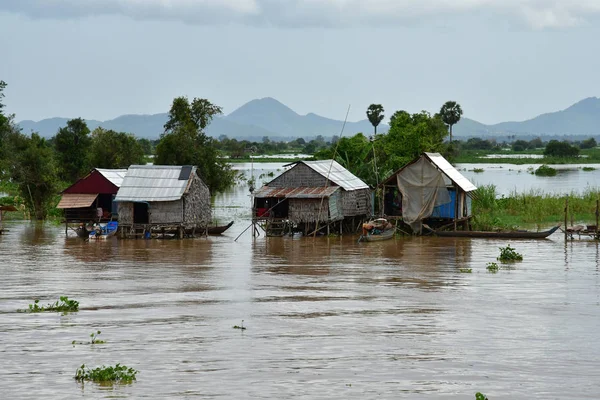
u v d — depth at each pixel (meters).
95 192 78.12
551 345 31.11
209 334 32.81
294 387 25.58
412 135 98.69
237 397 24.56
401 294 42.31
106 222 79.56
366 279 47.69
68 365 28.06
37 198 94.12
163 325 34.47
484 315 36.72
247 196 123.25
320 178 73.69
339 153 99.25
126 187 71.44
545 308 38.41
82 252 61.81
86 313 37.12
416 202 73.00
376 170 89.25
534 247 63.91
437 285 45.31
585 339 32.12
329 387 25.61
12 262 55.94
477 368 27.86
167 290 43.78
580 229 68.12
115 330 33.53
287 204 75.94
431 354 29.67
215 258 58.00
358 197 78.38
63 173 129.25
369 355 29.48
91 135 141.25
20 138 128.12
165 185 71.38
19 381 26.14
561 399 24.58
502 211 88.06
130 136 133.88
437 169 72.12
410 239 70.31
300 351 30.05
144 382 26.05
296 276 48.97
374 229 69.88
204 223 74.94
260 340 31.77
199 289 44.12
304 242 68.44
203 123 119.81
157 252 61.66
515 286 44.84
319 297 41.44
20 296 41.94
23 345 30.88
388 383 26.05
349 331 33.38
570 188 122.88
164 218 70.75
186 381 26.16
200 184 74.44
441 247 64.38
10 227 83.06
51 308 38.16
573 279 47.34
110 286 45.22
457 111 192.00
